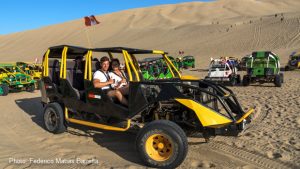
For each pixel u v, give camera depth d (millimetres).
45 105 8273
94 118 7027
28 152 6473
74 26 99750
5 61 61094
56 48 7754
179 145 5262
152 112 6223
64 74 7426
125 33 86062
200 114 5488
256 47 47938
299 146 6469
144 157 5520
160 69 10109
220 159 5898
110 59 8023
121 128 6312
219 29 67562
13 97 14922
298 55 27156
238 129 5785
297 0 118562
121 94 6375
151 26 92562
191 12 107812
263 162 5750
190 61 34031
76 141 7105
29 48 84375
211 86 6336
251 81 17172
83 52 7824
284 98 11930
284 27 54156
